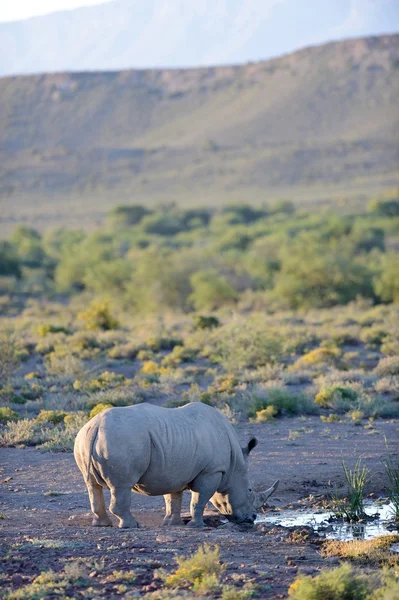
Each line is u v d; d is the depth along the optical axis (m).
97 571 13.23
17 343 47.03
